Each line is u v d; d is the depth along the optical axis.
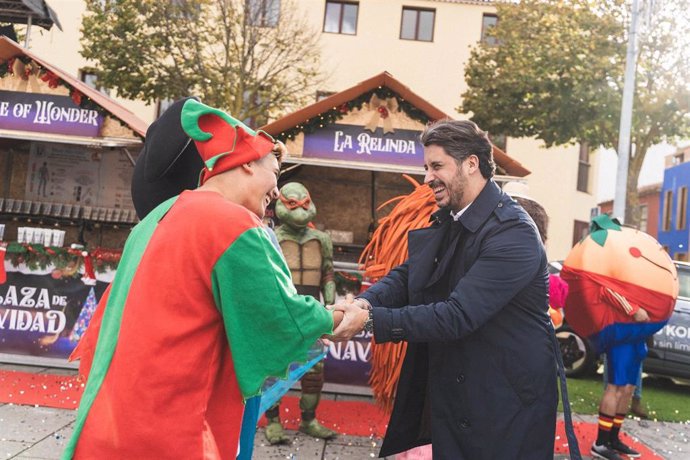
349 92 5.63
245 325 1.50
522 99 13.69
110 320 1.58
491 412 1.99
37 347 5.95
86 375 1.75
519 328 2.05
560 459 4.30
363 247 7.07
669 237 25.59
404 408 2.26
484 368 2.02
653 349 7.09
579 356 7.56
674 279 4.46
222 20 14.32
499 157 5.41
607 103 12.16
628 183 13.88
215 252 1.49
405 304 2.42
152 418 1.42
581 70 12.18
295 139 5.82
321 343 2.10
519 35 13.62
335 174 7.50
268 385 2.00
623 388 4.46
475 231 2.09
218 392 1.54
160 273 1.50
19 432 4.10
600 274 4.40
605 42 12.52
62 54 17.52
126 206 7.45
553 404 2.06
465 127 2.12
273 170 1.75
